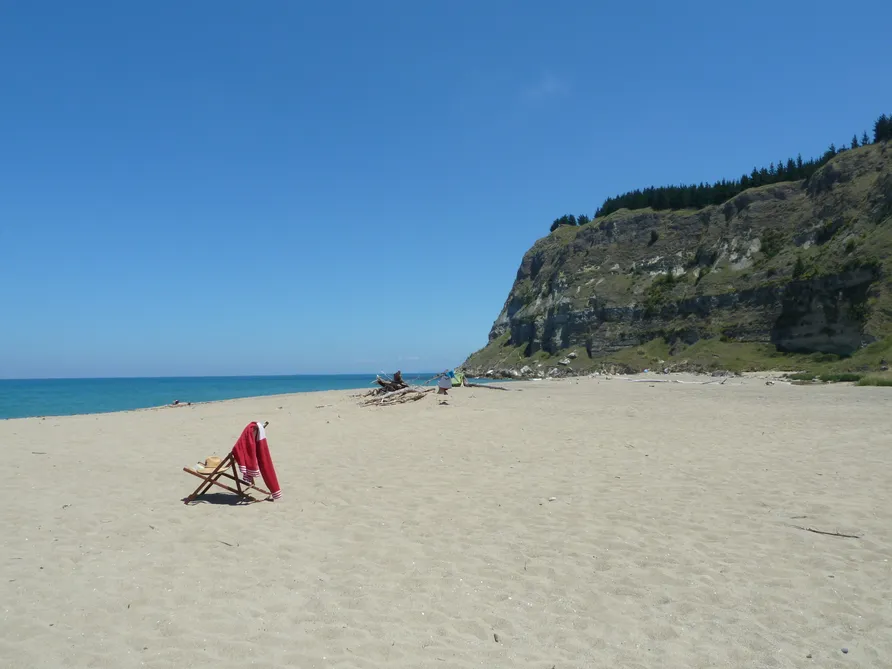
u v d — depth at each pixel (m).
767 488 9.07
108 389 78.81
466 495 8.97
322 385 94.19
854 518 7.44
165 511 8.10
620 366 78.00
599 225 104.69
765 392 31.69
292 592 5.39
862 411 19.81
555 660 4.27
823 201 71.44
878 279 54.56
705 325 74.31
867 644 4.49
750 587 5.55
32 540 6.77
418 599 5.29
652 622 4.88
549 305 102.25
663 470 10.56
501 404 25.03
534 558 6.30
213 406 30.00
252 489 9.46
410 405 24.66
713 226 87.31
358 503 8.58
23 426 19.20
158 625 4.69
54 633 4.52
